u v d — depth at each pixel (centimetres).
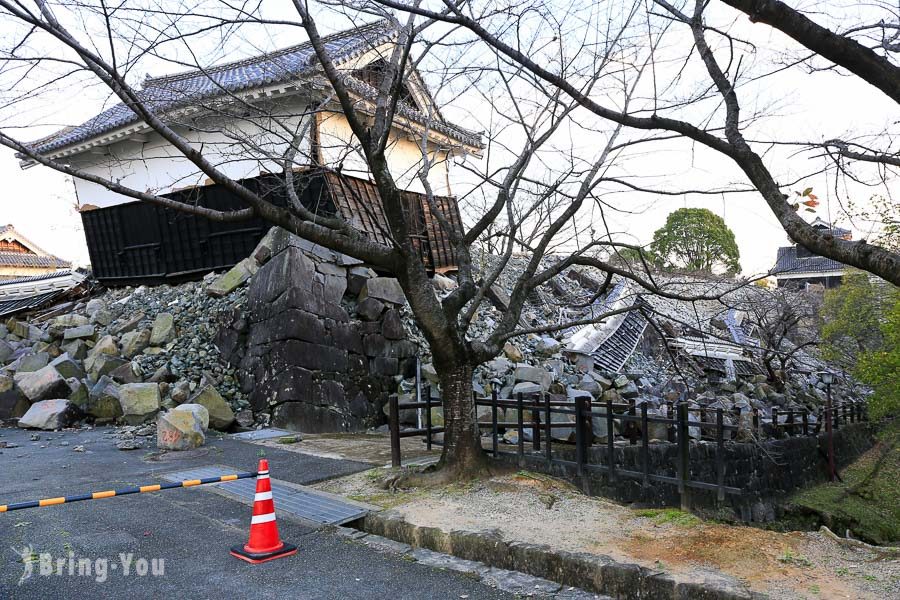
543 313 1745
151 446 938
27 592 416
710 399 1458
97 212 1694
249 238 1449
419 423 1213
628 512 577
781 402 1661
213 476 743
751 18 432
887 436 1795
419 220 1577
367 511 590
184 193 1499
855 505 1351
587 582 433
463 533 505
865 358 1464
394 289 1406
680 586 394
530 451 842
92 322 1422
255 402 1169
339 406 1191
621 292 1808
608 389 1393
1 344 1398
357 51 1087
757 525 1110
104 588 425
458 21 533
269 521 498
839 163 509
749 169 512
